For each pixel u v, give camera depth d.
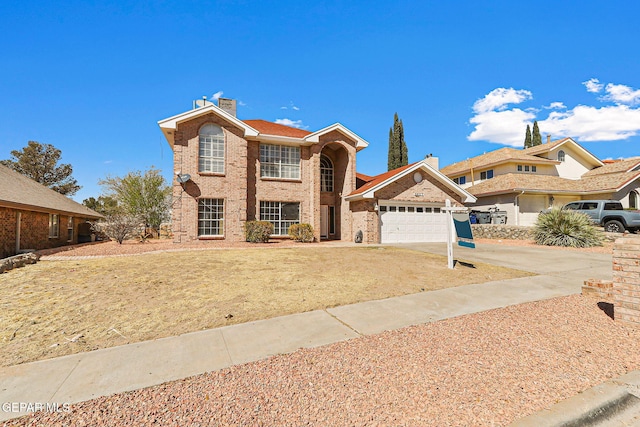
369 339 4.34
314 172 18.62
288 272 8.79
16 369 3.57
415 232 18.03
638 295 4.69
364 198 17.16
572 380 3.25
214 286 7.23
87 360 3.79
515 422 2.60
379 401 2.89
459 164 32.06
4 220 12.35
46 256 11.12
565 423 2.61
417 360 3.69
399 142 35.94
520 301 6.22
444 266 9.98
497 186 23.53
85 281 7.54
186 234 16.22
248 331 4.69
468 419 2.63
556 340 4.26
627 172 22.91
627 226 15.94
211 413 2.74
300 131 21.25
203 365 3.65
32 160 38.56
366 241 16.95
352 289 7.11
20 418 2.69
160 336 4.54
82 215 19.33
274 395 3.00
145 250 12.92
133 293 6.63
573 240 14.43
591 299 6.32
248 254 11.94
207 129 16.95
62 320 5.14
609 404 2.86
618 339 4.28
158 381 3.30
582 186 23.70
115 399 2.97
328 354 3.88
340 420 2.62
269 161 18.53
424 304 6.01
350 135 19.16
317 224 18.41
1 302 6.00
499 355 3.81
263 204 18.25
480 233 20.56
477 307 5.83
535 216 23.00
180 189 16.19
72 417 2.70
